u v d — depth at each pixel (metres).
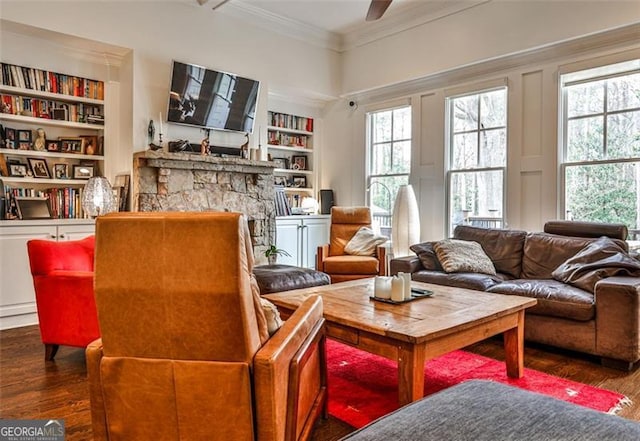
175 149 4.79
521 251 4.05
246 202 5.34
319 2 5.20
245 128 5.42
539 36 4.43
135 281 1.43
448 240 4.17
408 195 5.35
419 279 3.92
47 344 2.96
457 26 5.09
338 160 6.75
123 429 1.54
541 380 2.61
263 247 5.50
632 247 3.79
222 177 5.12
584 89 4.37
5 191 4.11
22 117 4.18
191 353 1.45
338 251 5.34
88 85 4.59
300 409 1.71
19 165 4.25
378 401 2.34
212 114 5.09
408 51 5.57
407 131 5.96
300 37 5.94
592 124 4.32
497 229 4.32
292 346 1.61
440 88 5.46
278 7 5.33
